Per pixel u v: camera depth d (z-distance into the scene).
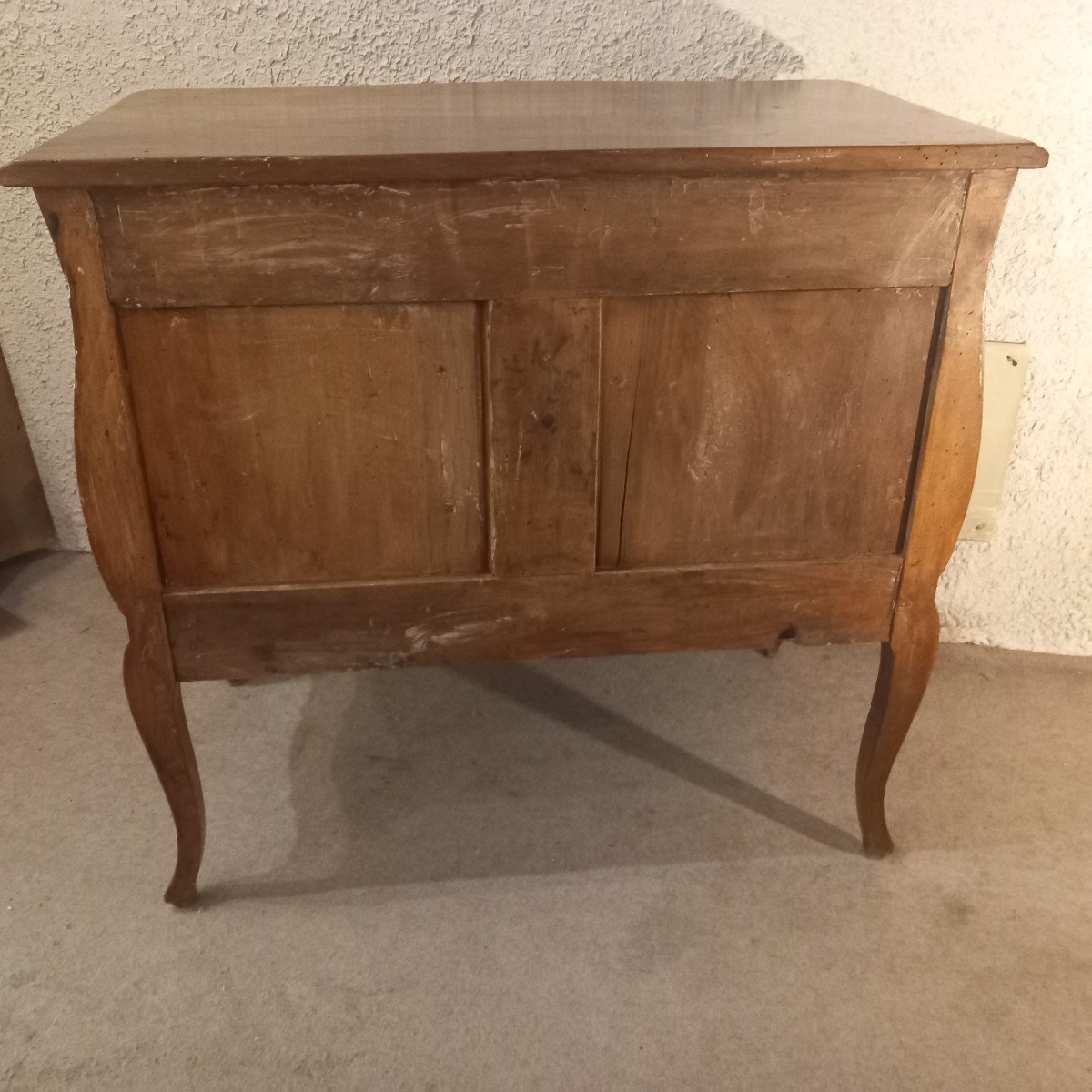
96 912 1.20
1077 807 1.36
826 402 1.03
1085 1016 1.08
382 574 1.08
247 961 1.14
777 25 1.42
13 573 1.87
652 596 1.10
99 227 0.90
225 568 1.06
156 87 1.53
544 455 1.03
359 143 0.94
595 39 1.45
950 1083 1.01
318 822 1.33
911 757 1.44
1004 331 1.50
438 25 1.46
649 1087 1.01
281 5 1.46
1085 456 1.54
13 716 1.52
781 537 1.10
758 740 1.49
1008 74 1.38
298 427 1.00
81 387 0.96
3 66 1.53
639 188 0.92
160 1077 1.02
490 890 1.23
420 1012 1.08
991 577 1.64
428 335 0.97
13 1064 1.03
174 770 1.13
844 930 1.18
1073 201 1.41
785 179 0.93
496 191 0.91
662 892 1.23
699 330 0.99
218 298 0.93
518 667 1.65
